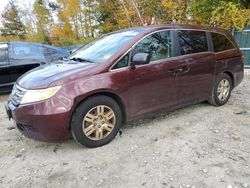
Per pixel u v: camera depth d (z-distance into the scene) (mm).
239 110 4902
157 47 3979
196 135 3840
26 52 6855
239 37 9125
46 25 33094
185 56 4258
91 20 26031
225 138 3729
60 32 27516
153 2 12586
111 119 3598
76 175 2957
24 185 2834
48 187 2779
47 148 3611
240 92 6332
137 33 3924
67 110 3188
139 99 3773
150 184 2738
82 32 27031
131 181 2803
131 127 4164
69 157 3340
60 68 3670
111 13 21156
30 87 3273
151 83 3836
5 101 6391
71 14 26516
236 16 8148
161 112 4180
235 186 2645
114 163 3154
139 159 3219
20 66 6641
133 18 14930
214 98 4945
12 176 3010
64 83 3217
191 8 9242
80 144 3494
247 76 8422
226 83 5113
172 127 4141
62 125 3215
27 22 37250
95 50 4098
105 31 22500
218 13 8391
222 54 4883
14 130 4320
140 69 3713
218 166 3008
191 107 5062
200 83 4531
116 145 3582
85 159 3270
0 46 6570
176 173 2906
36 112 3141
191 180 2771
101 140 3531
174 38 4203
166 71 3973
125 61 3641
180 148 3457
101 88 3381
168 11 10875
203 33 4680
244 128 4066
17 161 3326
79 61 3943
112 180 2836
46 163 3236
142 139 3744
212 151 3359
